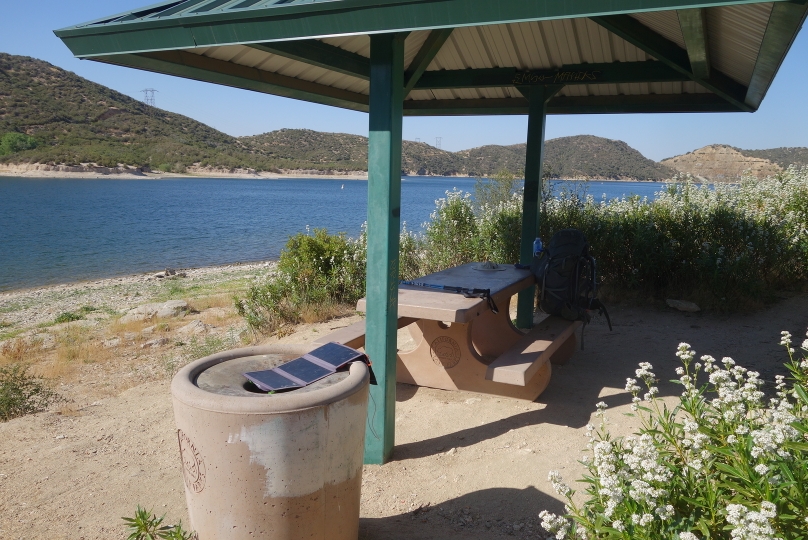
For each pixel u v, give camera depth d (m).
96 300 15.12
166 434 4.79
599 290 8.39
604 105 7.24
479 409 4.93
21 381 6.18
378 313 3.88
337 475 2.60
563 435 4.36
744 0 2.23
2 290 18.59
